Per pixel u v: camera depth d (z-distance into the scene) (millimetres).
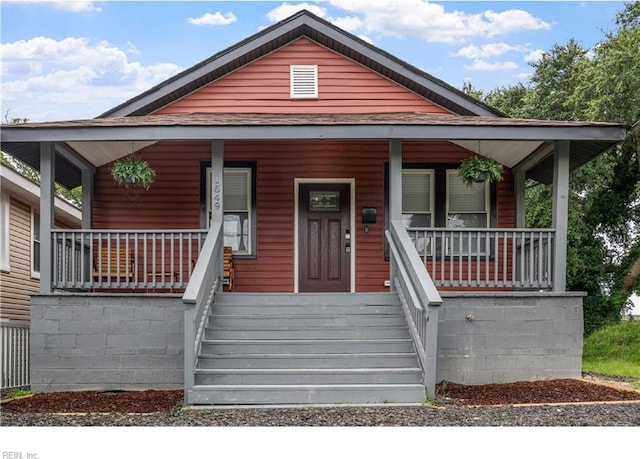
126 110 13078
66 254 11148
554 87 27078
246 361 9586
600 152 11938
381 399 8977
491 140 10938
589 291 24016
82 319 10406
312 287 13289
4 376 11906
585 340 20375
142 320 10383
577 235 23828
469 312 10492
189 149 13367
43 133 10664
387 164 13430
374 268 13320
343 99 13562
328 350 9852
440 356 10422
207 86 13531
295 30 13391
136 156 13266
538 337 10555
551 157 12469
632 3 24078
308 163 13406
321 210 13406
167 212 13289
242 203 13398
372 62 13406
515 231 11062
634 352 18062
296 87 13562
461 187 13445
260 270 13289
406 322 10266
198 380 9188
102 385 10336
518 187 13297
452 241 11086
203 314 9945
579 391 9656
